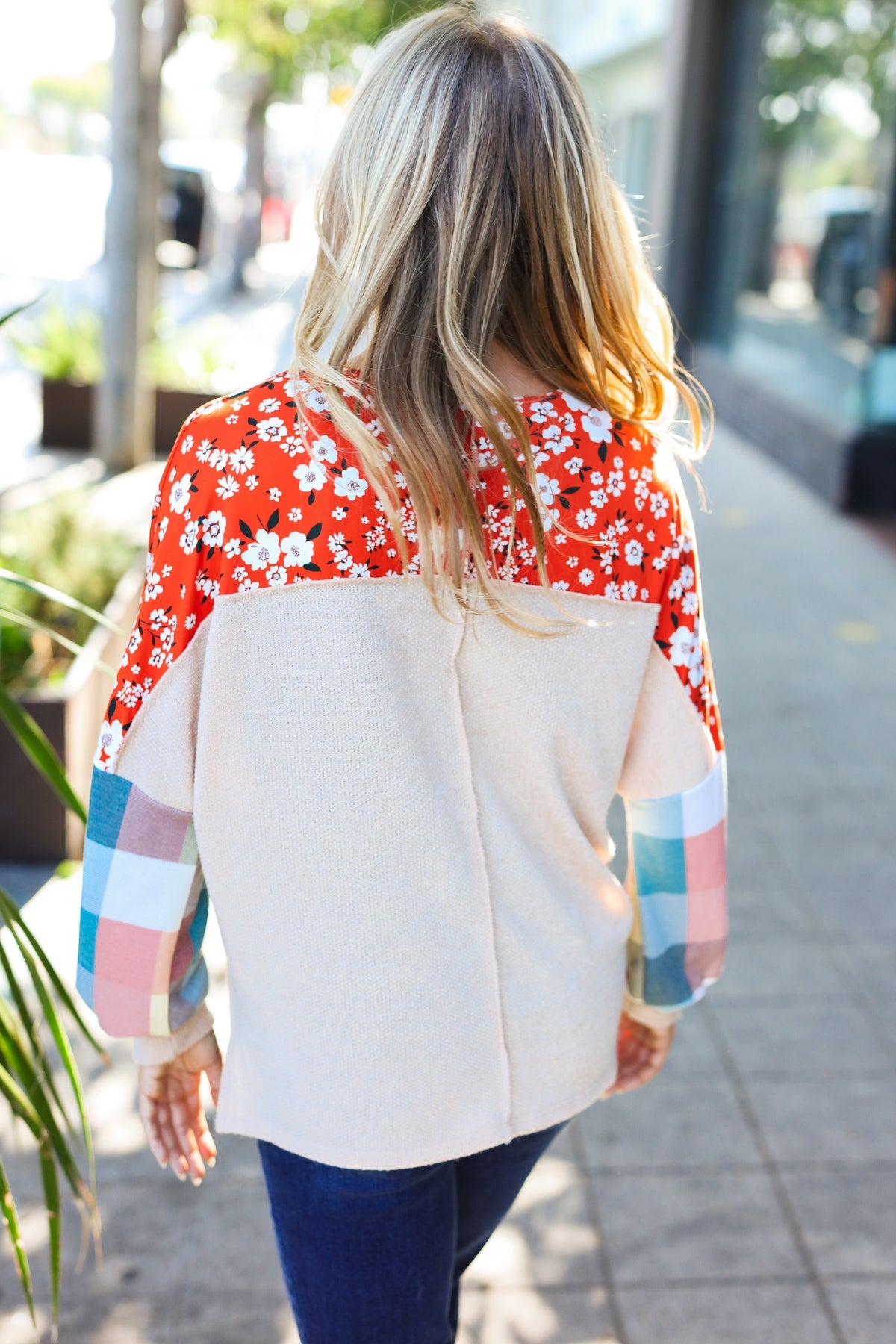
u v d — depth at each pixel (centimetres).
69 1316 198
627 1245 217
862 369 783
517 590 105
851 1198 231
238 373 847
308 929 107
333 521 99
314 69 1895
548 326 107
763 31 1038
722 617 594
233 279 1898
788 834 382
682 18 1150
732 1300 206
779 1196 230
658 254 1199
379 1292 117
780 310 969
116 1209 221
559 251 105
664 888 125
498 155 100
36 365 805
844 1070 270
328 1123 111
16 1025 146
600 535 107
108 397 757
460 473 99
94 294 1459
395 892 106
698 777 120
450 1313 136
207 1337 195
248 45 1739
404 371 99
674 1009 132
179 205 2094
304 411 99
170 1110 125
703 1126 250
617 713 113
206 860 108
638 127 1666
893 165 749
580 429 107
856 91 815
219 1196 225
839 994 299
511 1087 114
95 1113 246
